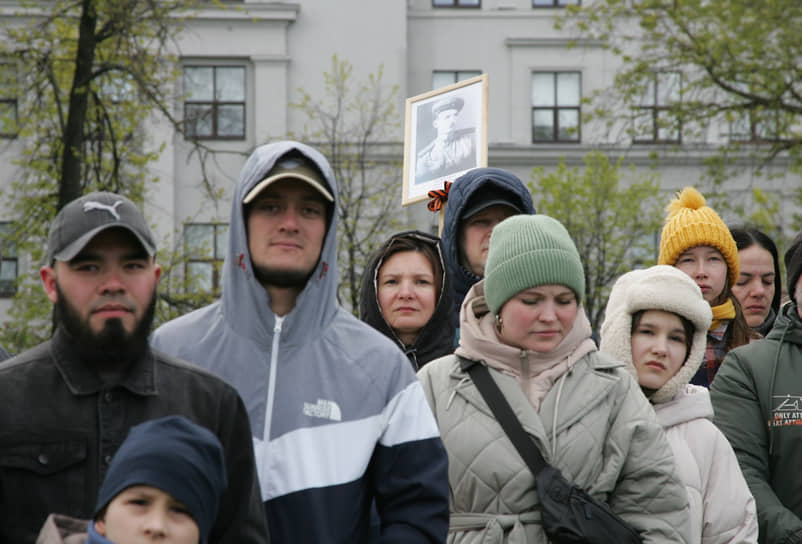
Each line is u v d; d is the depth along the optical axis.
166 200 42.44
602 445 6.11
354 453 5.40
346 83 43.56
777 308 10.17
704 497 6.79
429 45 45.38
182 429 4.41
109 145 32.19
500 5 45.47
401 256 8.07
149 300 4.95
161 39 30.91
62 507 4.64
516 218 6.46
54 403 4.77
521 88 45.41
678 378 7.04
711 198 34.72
